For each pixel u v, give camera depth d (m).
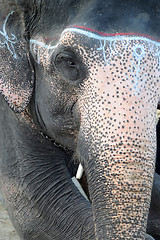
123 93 2.51
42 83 3.03
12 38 3.05
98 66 2.58
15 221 3.47
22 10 2.97
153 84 2.56
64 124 3.02
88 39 2.62
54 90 2.93
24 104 3.09
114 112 2.51
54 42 2.85
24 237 3.46
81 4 2.71
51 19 2.87
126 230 2.49
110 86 2.54
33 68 3.08
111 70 2.55
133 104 2.50
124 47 2.55
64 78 2.81
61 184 3.42
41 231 3.38
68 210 3.32
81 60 2.66
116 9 2.61
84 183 3.93
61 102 2.94
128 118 2.48
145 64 2.55
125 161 2.46
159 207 4.02
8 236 4.07
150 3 2.63
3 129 3.48
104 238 2.55
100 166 2.52
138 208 2.48
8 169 3.45
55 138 3.21
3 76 3.06
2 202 4.32
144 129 2.48
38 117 3.24
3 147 3.48
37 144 3.44
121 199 2.48
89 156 2.58
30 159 3.43
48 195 3.39
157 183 4.01
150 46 2.57
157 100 2.60
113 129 2.49
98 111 2.55
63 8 2.78
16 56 3.06
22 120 3.40
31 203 3.39
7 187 3.46
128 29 2.57
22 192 3.41
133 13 2.60
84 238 3.23
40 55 2.96
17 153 3.44
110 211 2.51
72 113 2.92
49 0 2.85
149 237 3.07
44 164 3.44
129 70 2.53
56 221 3.33
